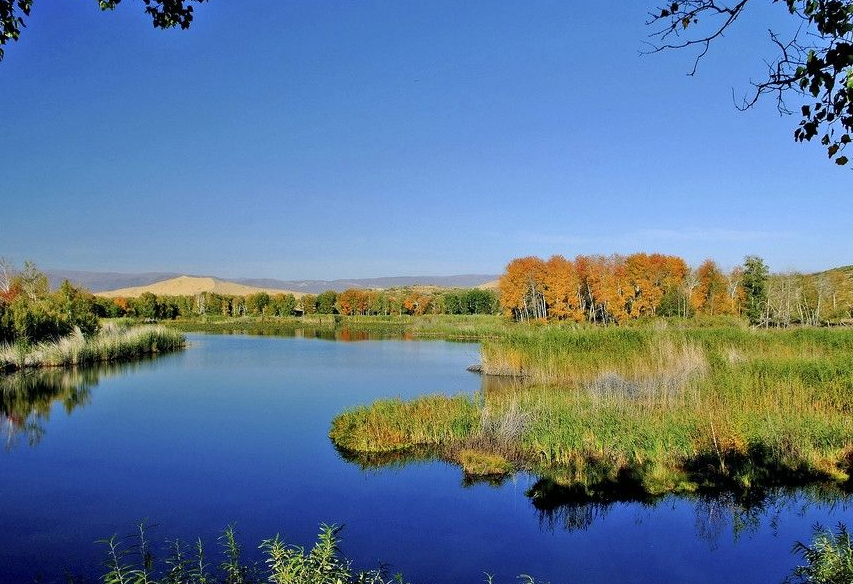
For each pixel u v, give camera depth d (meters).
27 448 19.22
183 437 20.50
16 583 10.12
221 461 17.59
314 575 6.82
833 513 12.62
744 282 71.94
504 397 21.69
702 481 14.04
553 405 19.11
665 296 70.88
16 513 13.61
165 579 7.98
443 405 20.23
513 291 74.62
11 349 37.78
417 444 18.41
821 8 4.44
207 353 49.72
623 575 10.38
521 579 10.23
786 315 66.12
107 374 36.19
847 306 67.69
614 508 13.27
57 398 28.17
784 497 13.40
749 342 30.27
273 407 25.83
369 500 14.17
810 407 17.92
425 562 10.93
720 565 10.71
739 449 15.12
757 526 12.23
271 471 16.53
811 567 8.21
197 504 14.15
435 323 82.31
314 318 107.44
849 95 4.36
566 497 13.62
